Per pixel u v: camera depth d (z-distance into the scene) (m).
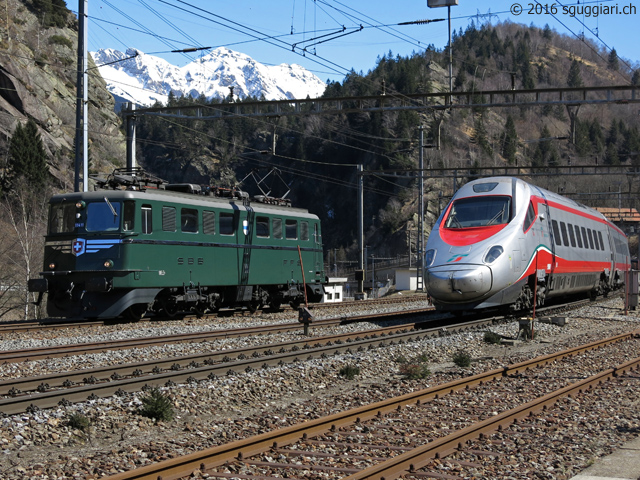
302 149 162.62
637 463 6.97
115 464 6.93
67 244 20.91
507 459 7.11
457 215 21.80
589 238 29.53
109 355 13.95
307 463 6.97
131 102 28.56
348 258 147.38
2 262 39.34
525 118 143.12
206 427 8.59
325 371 12.42
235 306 26.75
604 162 122.06
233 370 11.95
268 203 27.61
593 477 6.45
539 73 163.12
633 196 93.31
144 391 10.08
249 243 25.55
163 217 21.67
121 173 22.59
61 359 13.49
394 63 162.12
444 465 6.84
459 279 19.47
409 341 16.50
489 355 15.52
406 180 140.00
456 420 8.83
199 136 168.12
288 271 27.73
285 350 15.05
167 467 6.36
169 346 15.48
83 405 9.02
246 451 7.14
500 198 21.72
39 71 86.00
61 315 21.09
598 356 14.73
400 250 131.62
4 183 61.66
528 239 21.47
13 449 7.54
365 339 16.23
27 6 94.12
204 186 24.39
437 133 38.06
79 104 24.70
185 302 23.25
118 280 20.34
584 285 29.53
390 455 7.25
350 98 26.84
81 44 24.80
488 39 183.62
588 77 157.25
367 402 10.12
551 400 9.77
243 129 170.38
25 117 79.50
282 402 10.50
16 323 20.95
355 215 153.25
